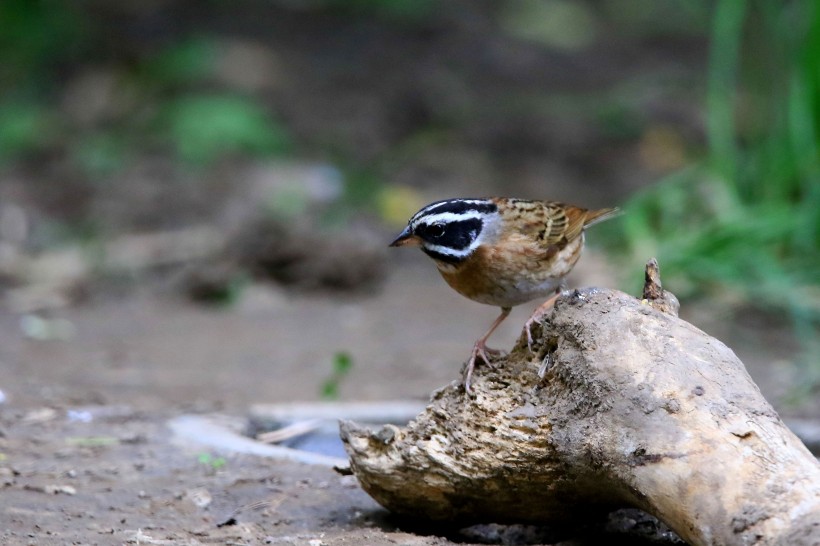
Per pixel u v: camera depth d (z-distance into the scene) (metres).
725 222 14.71
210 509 7.28
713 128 16.34
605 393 5.88
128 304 14.91
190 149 19.86
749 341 13.16
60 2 23.58
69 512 7.14
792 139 15.48
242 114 20.64
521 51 26.81
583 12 30.64
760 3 19.19
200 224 17.56
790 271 14.43
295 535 6.74
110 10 24.42
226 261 15.89
